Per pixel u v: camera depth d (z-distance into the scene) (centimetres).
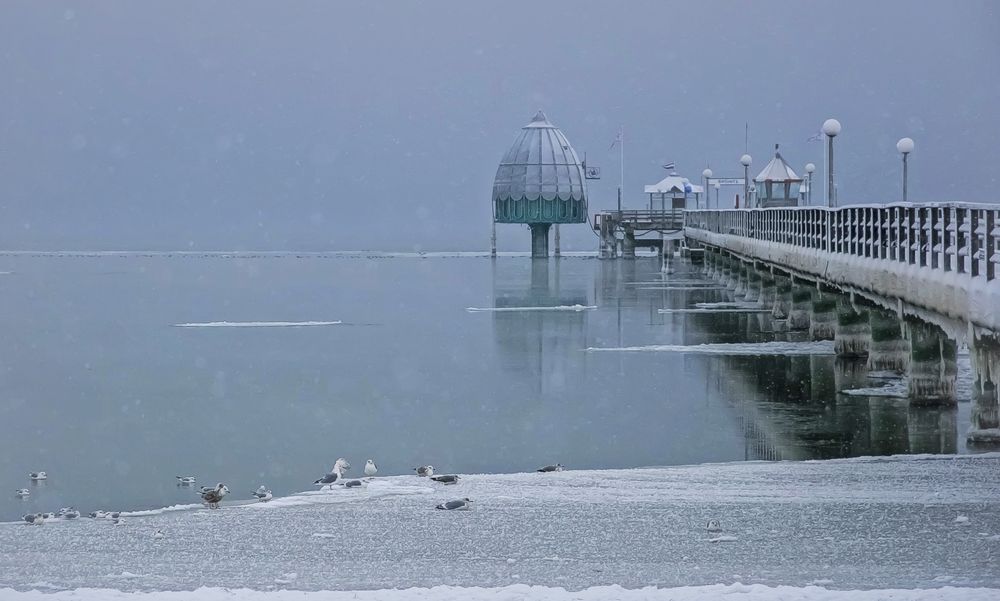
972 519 2692
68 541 2730
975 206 3428
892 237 4722
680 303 11612
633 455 4556
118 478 4397
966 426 4531
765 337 8294
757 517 2805
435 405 5975
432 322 10356
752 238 9869
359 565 2420
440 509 3033
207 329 10069
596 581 2192
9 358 8219
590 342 8456
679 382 6350
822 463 3716
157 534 2788
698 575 2217
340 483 3559
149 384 6919
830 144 7312
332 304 12606
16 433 5366
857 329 6750
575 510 2972
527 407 5816
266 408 6000
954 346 4891
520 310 11319
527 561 2414
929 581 2091
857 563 2283
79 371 7531
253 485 4250
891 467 3544
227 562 2477
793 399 5559
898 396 5369
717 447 4603
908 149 6494
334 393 6462
